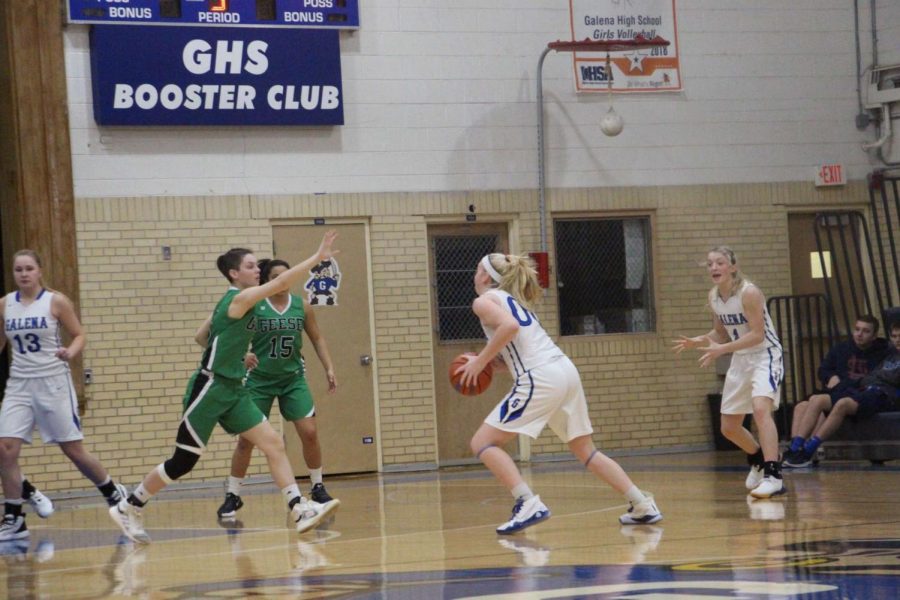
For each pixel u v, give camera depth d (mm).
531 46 19078
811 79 20219
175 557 9570
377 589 7258
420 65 18594
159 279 17266
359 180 18266
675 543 8938
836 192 20219
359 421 18109
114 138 17156
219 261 10594
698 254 19703
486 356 9844
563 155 19188
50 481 16625
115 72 16906
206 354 10438
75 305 16734
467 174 18750
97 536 11625
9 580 8672
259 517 12656
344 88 18219
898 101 20109
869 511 10570
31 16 16531
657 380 19422
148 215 17266
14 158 16891
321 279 18031
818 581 6797
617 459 18328
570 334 19328
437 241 18844
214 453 17375
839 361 16188
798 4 20203
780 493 12242
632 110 19547
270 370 12578
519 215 18953
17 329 11773
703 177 19781
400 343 18328
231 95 17438
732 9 20000
